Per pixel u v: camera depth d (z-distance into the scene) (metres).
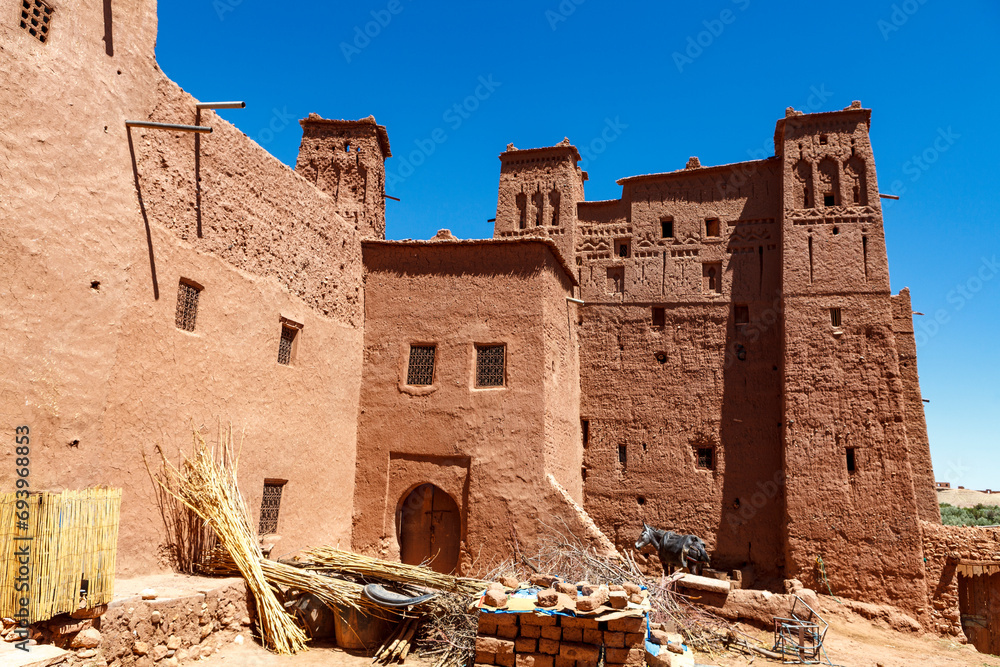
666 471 22.11
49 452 9.48
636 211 24.28
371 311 19.11
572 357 22.31
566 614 10.02
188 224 12.57
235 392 13.64
